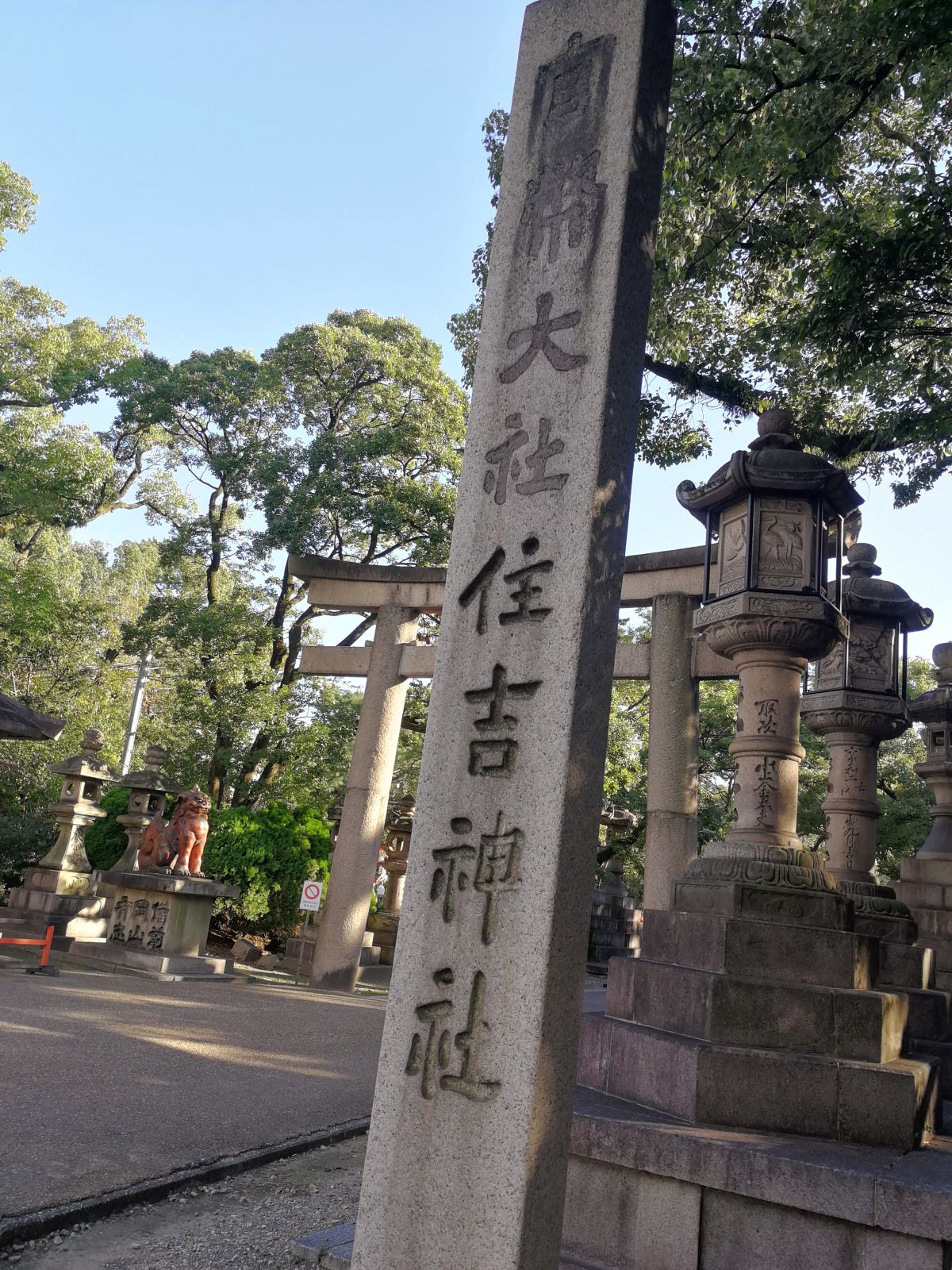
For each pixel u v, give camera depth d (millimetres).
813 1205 3670
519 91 3945
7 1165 4645
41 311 21750
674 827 11523
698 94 9281
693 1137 3973
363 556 21094
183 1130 5617
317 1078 7438
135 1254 4027
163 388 21250
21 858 17609
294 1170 5348
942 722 10023
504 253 3785
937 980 9000
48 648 22281
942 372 10555
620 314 3373
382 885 22391
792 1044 4527
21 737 12086
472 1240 2695
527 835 2986
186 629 19984
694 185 10086
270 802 20031
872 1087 4277
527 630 3205
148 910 13047
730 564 6027
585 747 3033
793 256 11148
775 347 11023
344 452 18859
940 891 9336
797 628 5590
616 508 3268
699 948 4961
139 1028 8367
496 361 3645
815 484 5723
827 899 5055
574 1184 4270
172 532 24766
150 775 16594
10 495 19891
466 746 3223
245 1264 3982
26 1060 6656
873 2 7934
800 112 9117
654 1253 3980
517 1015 2824
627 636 25172
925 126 11211
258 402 21141
